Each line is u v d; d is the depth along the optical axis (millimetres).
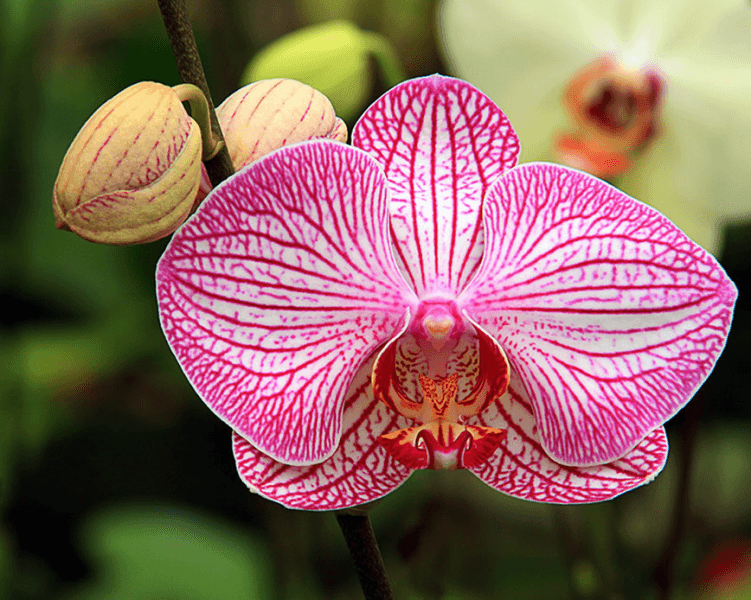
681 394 432
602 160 635
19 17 626
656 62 622
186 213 423
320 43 524
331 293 436
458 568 632
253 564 658
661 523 673
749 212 625
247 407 430
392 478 439
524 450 442
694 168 632
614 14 616
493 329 444
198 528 684
